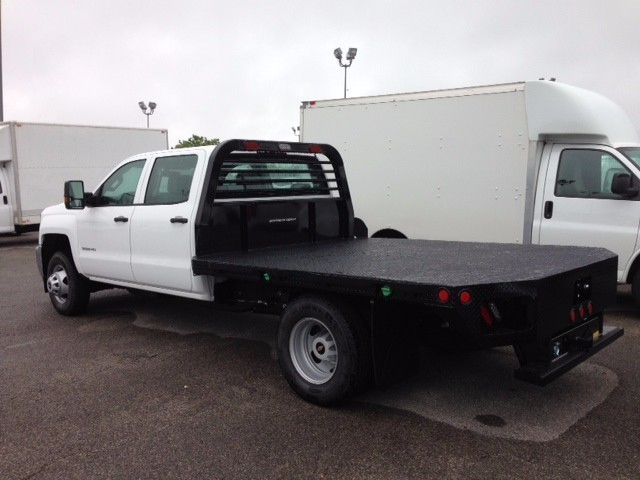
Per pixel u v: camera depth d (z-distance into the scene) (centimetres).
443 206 811
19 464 354
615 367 505
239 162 565
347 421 405
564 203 702
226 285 539
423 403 436
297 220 614
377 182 873
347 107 897
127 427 402
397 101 843
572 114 690
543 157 725
